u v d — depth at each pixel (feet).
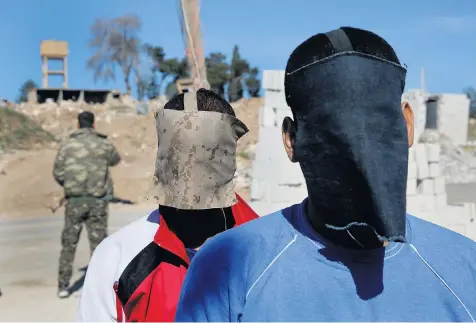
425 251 5.44
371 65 5.02
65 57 173.99
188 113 8.21
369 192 4.79
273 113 23.85
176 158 8.11
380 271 5.18
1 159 70.64
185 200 8.08
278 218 5.63
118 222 45.16
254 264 5.24
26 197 58.29
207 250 5.51
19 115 97.91
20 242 38.04
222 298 5.19
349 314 5.00
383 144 4.93
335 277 5.12
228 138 8.27
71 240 23.22
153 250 8.17
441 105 112.68
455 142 108.37
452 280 5.30
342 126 4.89
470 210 27.14
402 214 4.82
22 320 19.75
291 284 5.11
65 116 127.95
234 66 199.93
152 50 201.87
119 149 103.35
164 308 7.82
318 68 5.06
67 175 23.00
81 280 25.94
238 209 8.85
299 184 23.59
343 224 5.08
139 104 132.36
